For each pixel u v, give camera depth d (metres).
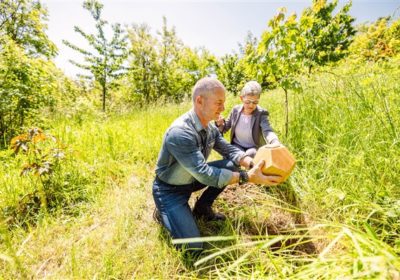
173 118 5.78
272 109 4.54
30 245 1.85
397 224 1.49
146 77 15.92
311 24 2.70
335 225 1.07
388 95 2.62
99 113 5.99
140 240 1.90
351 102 2.75
